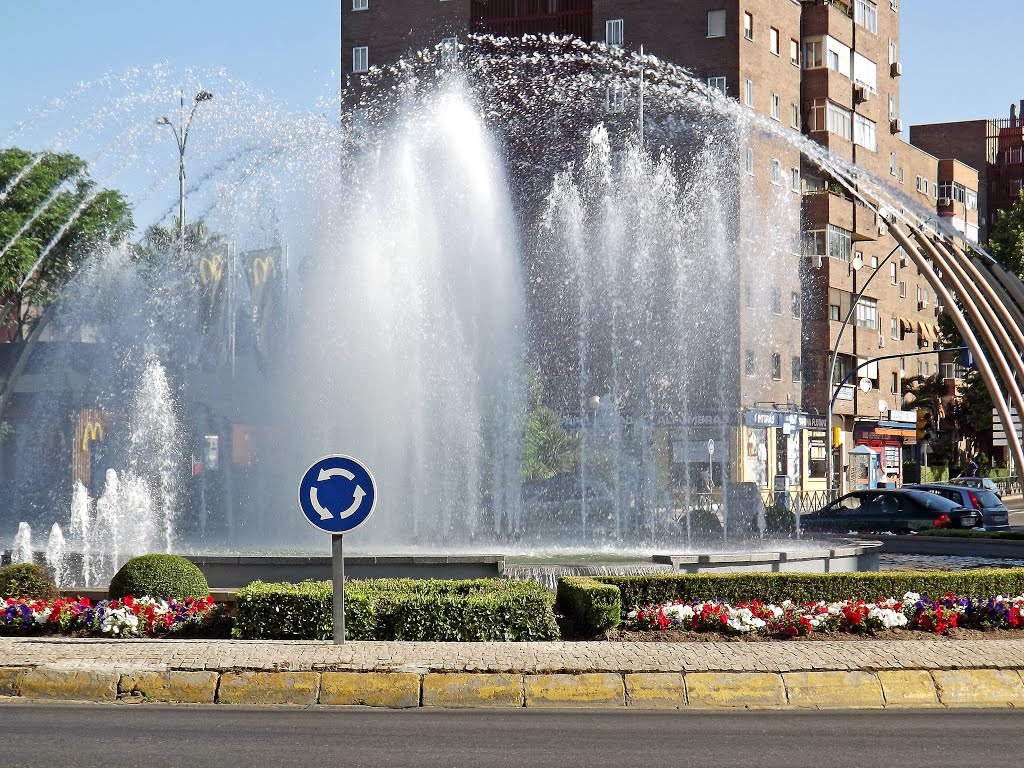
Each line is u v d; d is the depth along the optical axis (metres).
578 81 50.75
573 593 12.48
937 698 9.82
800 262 55.03
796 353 53.72
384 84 54.31
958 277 23.06
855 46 59.03
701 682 9.70
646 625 12.32
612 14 51.41
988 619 12.77
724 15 50.25
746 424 47.72
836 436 45.84
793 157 54.22
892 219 23.70
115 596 13.02
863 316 59.84
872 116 60.94
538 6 52.97
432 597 11.83
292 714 9.23
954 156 94.31
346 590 12.27
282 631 11.77
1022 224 61.53
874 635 12.26
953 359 74.56
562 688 9.66
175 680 9.80
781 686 9.73
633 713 9.34
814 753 7.93
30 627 12.41
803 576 13.51
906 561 23.75
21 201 44.69
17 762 7.52
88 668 9.91
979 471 72.94
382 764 7.52
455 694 9.63
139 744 8.06
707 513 27.44
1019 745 8.22
